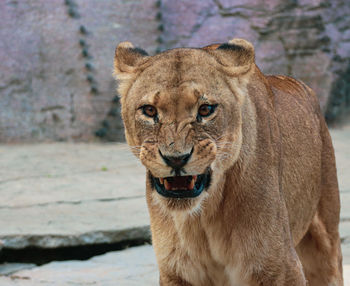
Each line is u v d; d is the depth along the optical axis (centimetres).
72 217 1281
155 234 714
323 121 902
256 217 688
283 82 857
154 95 621
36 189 1530
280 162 737
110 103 2328
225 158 652
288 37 2519
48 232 1173
